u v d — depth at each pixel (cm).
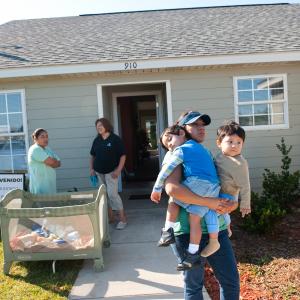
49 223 513
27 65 813
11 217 504
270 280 470
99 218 531
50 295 447
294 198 810
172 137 327
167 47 889
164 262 539
